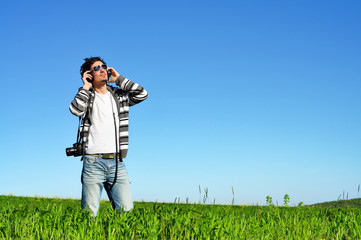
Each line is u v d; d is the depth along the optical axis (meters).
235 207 10.21
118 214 4.68
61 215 4.63
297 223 5.19
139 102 5.48
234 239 4.22
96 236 4.02
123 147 5.15
